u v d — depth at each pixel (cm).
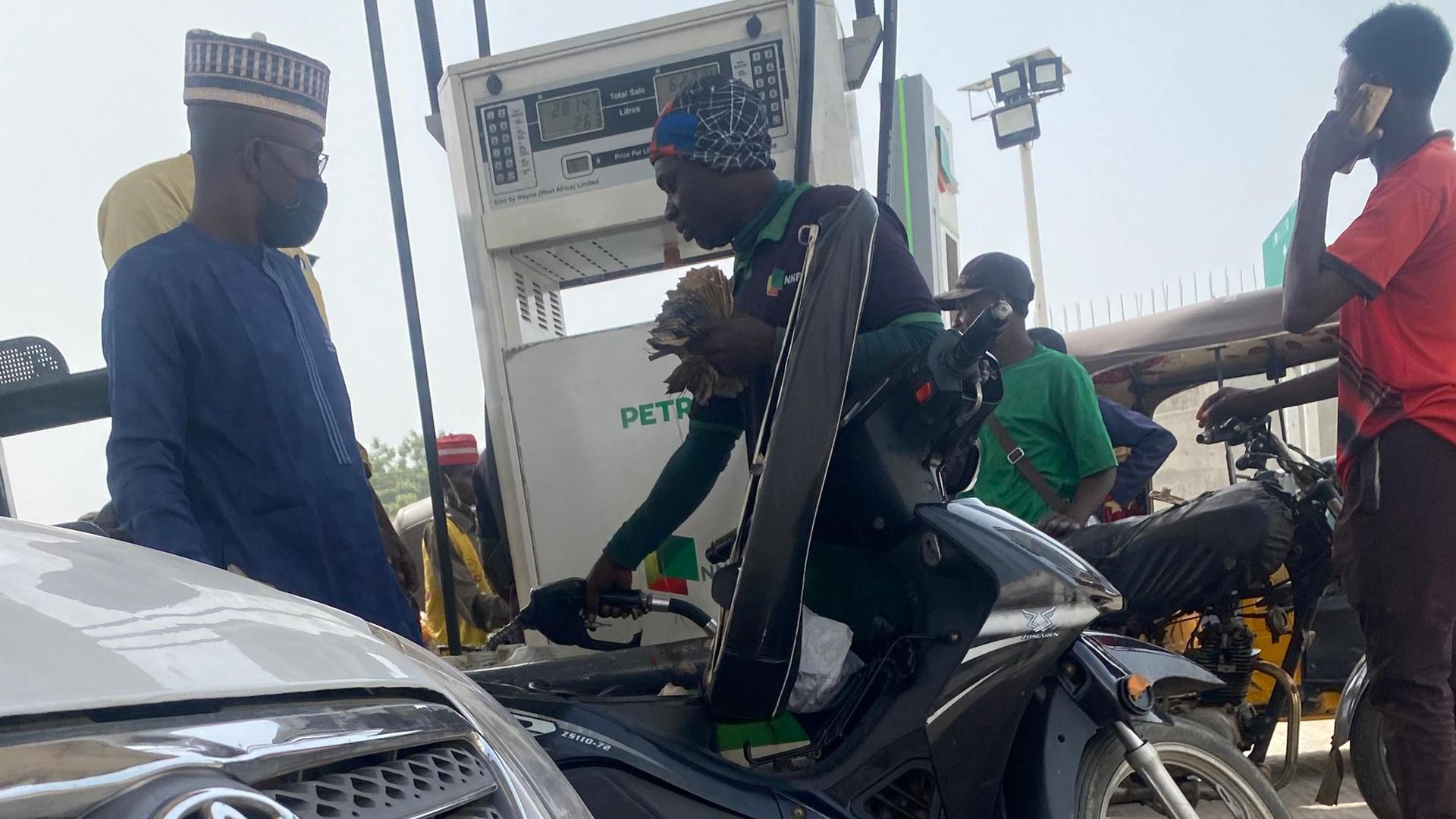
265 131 191
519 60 266
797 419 178
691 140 209
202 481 185
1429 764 231
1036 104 1073
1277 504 297
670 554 264
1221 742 214
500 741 111
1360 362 245
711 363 191
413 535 531
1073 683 201
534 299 303
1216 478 902
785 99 258
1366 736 296
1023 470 337
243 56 189
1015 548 193
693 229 219
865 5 275
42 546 103
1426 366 232
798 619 182
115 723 73
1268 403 320
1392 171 239
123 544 116
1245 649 308
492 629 401
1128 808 316
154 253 183
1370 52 238
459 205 274
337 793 83
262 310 193
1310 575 310
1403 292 235
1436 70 237
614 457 266
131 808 67
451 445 508
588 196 265
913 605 199
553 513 269
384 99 247
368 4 245
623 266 314
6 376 170
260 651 92
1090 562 310
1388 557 236
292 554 191
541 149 268
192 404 184
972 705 185
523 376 269
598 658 218
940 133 386
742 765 187
